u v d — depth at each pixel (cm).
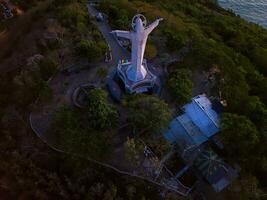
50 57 10575
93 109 8988
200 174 8975
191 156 9050
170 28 12662
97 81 10425
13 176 8894
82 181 8538
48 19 12588
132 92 10000
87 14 12688
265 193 8494
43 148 9112
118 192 8481
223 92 10281
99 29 12288
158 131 8906
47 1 14112
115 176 8738
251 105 9669
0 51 12362
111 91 10119
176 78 9938
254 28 16375
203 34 13662
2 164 8975
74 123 9050
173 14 15438
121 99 9850
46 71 10306
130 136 9269
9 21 14325
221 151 9288
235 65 11394
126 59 11175
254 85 11019
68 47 11075
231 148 9062
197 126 9300
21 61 11112
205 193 8800
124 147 8862
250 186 8425
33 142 9206
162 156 8938
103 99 9181
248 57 13162
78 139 8775
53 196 8600
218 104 9956
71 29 11844
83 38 11294
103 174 8681
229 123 8931
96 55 10556
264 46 14325
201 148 9188
